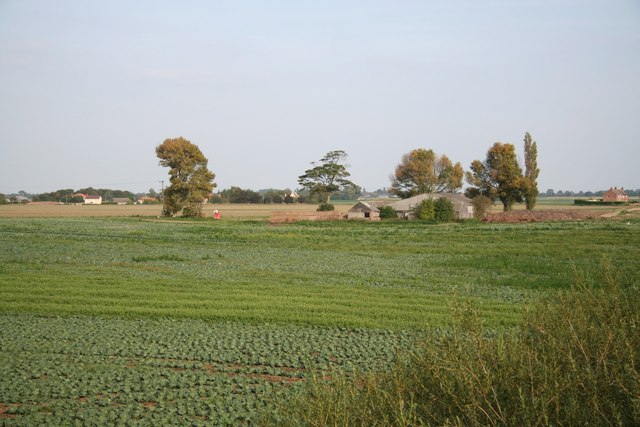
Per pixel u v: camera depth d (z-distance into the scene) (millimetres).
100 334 17422
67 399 11852
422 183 120000
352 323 19016
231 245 47312
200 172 99938
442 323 18859
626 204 164375
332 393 7590
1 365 14109
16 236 52906
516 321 18719
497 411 7000
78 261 35719
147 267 33312
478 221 86438
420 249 43531
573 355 8281
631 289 11609
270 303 22328
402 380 7789
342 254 41250
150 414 10875
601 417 6879
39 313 20609
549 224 75062
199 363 14492
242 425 10453
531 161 110000
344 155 127750
